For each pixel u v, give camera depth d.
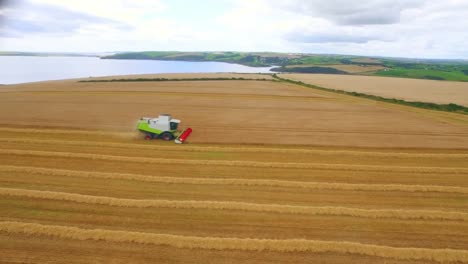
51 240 10.48
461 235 11.42
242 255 10.00
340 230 11.59
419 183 16.33
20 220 11.61
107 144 21.50
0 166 16.41
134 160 18.45
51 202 12.99
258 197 14.15
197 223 11.79
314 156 20.44
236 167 17.89
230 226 11.65
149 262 9.60
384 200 14.18
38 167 16.92
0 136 23.08
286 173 17.22
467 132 27.55
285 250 10.27
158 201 13.14
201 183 15.41
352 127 28.64
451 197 14.64
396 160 20.08
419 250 10.29
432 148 22.86
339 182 16.16
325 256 10.09
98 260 9.63
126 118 30.02
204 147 21.34
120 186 14.88
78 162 17.97
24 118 28.81
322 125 29.19
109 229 11.25
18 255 9.73
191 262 9.63
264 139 24.12
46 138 22.91
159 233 11.04
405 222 12.23
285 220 12.13
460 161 20.09
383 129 28.06
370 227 11.83
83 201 13.12
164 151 20.53
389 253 10.21
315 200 13.99
